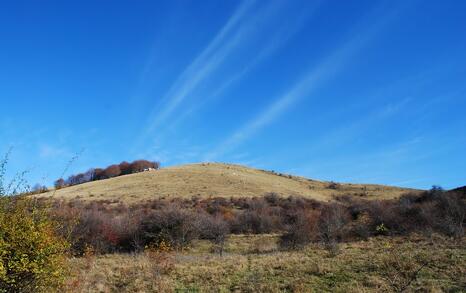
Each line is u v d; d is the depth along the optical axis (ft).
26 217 31.65
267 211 148.87
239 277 54.39
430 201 126.82
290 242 90.63
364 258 61.21
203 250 93.76
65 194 222.48
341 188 302.66
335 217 106.93
